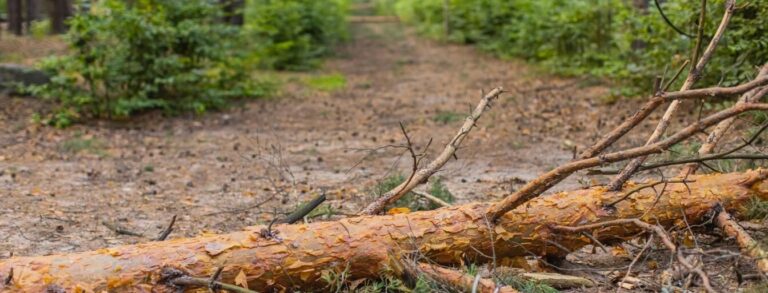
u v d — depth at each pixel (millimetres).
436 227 3738
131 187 6883
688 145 6582
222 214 5832
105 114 10977
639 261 4176
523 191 3650
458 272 3518
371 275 3641
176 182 7133
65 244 4969
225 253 3467
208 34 12078
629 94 10516
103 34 10805
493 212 3766
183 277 3367
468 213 3791
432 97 13312
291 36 17828
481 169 7496
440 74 16656
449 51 21516
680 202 3982
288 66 17562
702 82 8602
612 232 3922
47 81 12188
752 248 3418
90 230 5344
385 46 23656
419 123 10734
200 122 10953
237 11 14578
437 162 4281
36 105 11445
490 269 3867
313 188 6730
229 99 13008
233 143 9406
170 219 5688
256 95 13398
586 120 9719
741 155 3605
